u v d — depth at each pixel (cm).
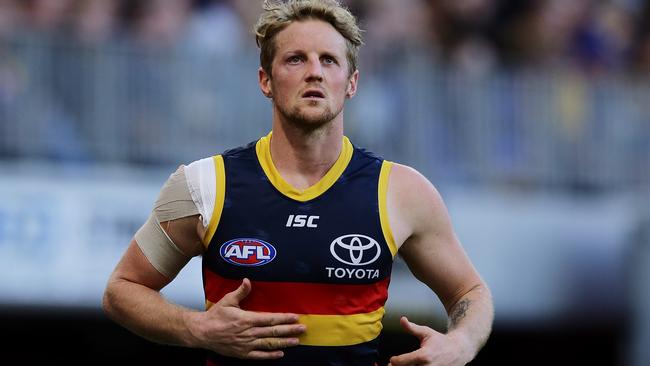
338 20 1285
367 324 1275
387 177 1308
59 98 2683
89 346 3338
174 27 3148
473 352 1289
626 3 4034
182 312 1262
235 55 2861
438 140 3088
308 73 1257
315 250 1262
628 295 3278
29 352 3247
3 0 2873
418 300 2917
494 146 3173
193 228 1296
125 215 2689
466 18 3684
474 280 1345
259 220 1272
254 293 1262
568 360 3609
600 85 3359
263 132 2894
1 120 2616
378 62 3020
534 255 3177
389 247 1285
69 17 2962
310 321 1253
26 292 2556
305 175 1294
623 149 3378
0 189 2570
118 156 2722
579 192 3291
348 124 2950
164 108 2781
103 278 2636
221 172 1295
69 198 2631
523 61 3541
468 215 3094
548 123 3266
